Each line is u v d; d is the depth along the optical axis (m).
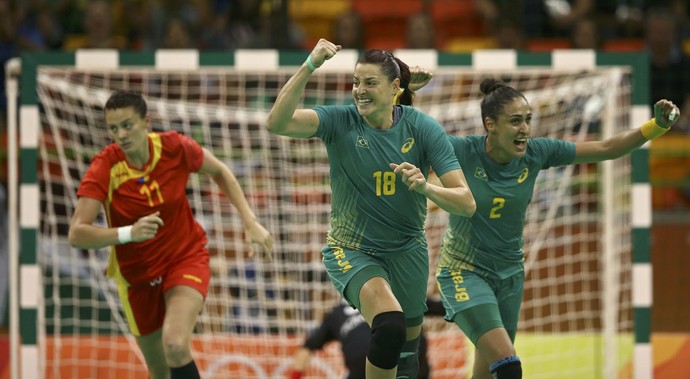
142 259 20.55
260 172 28.48
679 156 35.06
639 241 26.62
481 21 44.84
